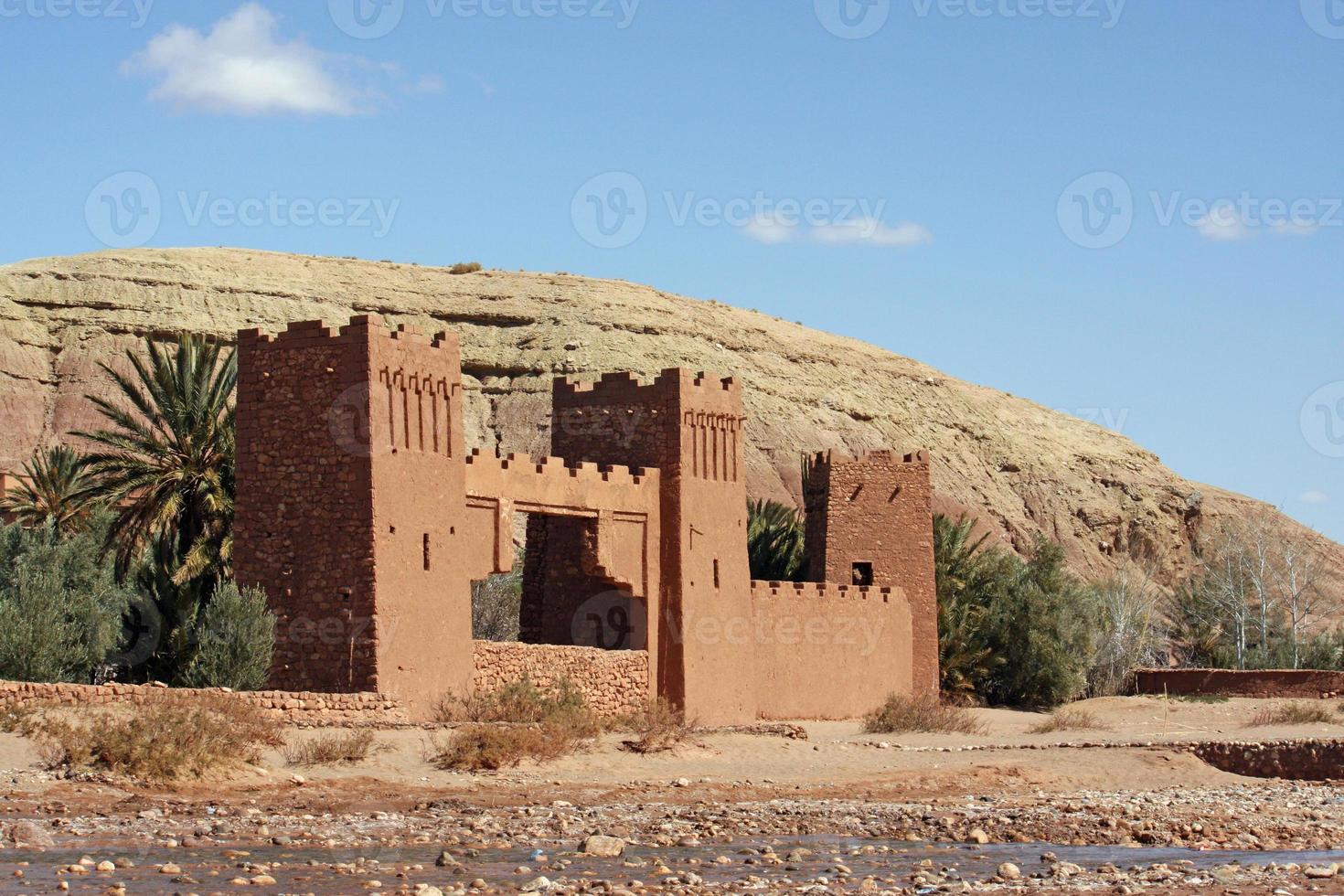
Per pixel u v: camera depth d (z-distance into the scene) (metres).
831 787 38.59
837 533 62.09
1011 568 73.94
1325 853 29.88
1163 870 26.77
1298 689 72.56
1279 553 114.81
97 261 134.62
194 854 26.67
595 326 141.88
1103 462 157.88
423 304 142.50
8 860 25.58
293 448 43.84
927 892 24.53
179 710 35.53
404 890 23.80
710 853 28.58
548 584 53.12
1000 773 41.16
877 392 151.88
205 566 47.06
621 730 45.25
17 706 34.94
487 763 37.91
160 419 49.59
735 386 54.50
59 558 47.41
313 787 34.50
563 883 24.64
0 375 119.81
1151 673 76.19
